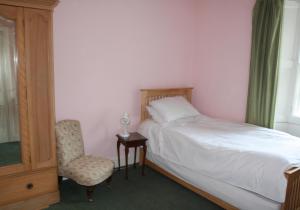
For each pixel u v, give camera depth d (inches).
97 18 127.5
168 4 153.0
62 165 111.2
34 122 95.9
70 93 125.1
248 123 139.1
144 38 146.0
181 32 162.4
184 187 122.1
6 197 93.0
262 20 127.7
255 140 109.0
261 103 133.2
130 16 138.6
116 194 114.1
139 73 147.6
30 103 93.8
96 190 117.3
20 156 95.2
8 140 93.0
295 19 132.8
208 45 162.2
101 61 132.2
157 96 155.1
